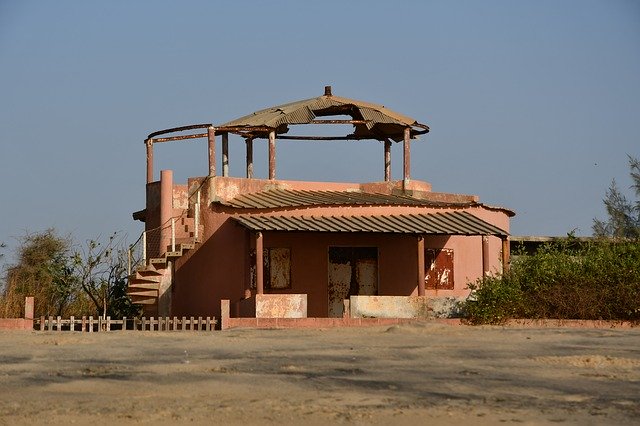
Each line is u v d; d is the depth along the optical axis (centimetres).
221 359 1758
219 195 3209
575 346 2006
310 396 1296
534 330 2436
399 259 3212
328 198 3234
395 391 1338
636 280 2652
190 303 3177
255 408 1195
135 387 1386
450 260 3312
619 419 1123
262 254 2941
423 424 1095
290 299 2858
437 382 1427
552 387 1377
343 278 3170
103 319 2728
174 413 1162
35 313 3234
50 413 1166
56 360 1759
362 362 1697
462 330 2436
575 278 2703
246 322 2689
